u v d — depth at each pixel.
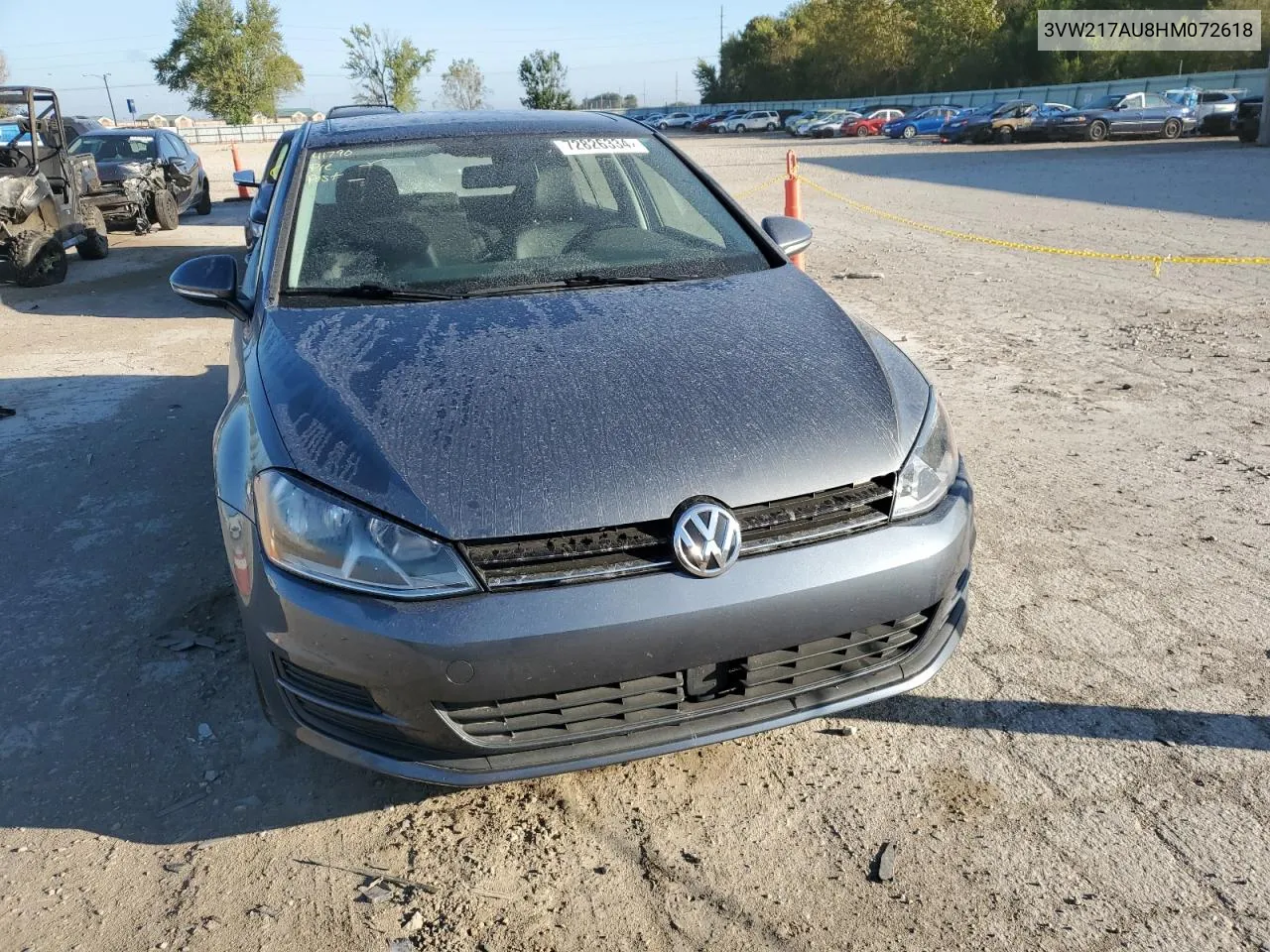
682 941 1.98
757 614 1.99
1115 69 51.75
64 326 7.86
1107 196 14.14
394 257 2.98
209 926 2.05
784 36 78.94
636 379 2.28
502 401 2.20
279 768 2.54
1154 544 3.50
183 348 6.97
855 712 2.67
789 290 2.85
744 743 2.57
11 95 9.69
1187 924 1.95
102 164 13.15
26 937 2.03
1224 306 7.00
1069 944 1.92
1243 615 3.03
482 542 1.95
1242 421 4.69
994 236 10.81
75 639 3.16
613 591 1.93
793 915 2.03
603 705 2.05
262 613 2.09
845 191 16.58
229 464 2.28
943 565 2.18
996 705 2.66
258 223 5.62
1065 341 6.27
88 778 2.52
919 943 1.95
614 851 2.23
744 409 2.20
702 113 67.69
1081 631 2.98
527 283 2.87
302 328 2.59
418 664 1.91
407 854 2.24
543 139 3.52
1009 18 60.00
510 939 1.99
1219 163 19.38
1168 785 2.33
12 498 4.30
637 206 3.33
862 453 2.16
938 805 2.31
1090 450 4.40
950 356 6.02
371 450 2.07
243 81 68.44
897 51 66.56
